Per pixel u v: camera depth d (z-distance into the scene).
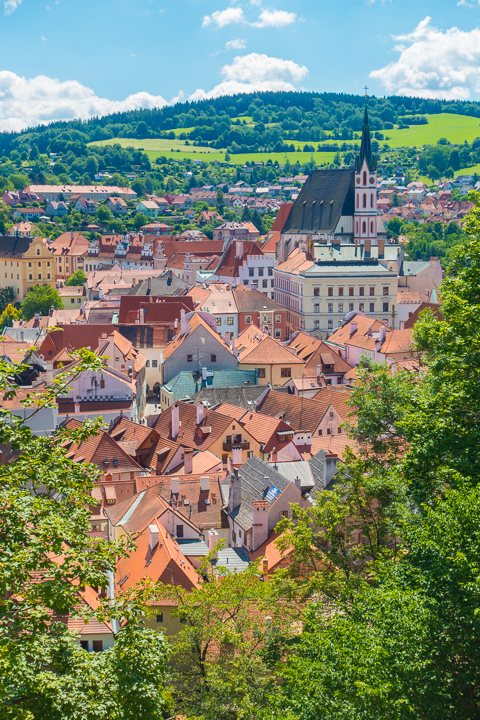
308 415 121.75
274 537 79.44
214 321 171.00
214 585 55.47
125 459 102.00
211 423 113.75
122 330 166.50
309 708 36.94
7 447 92.56
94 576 36.31
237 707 48.34
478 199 64.56
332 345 176.25
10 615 35.69
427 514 42.38
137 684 35.25
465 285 60.62
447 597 38.38
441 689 36.16
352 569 58.16
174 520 82.62
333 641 39.34
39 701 33.03
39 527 36.38
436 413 52.28
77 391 121.62
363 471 61.47
